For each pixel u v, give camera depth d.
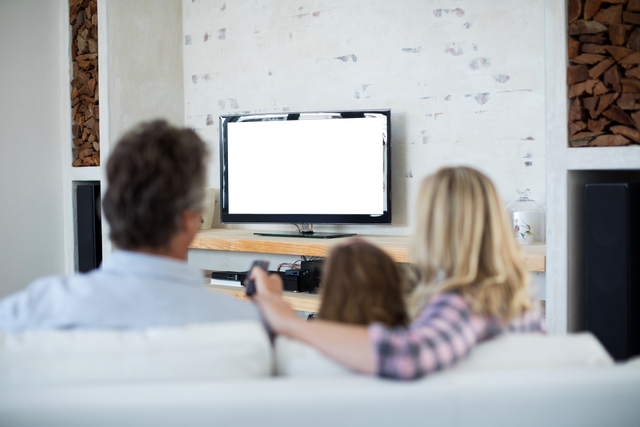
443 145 3.13
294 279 3.02
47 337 0.77
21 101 3.63
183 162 0.94
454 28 3.07
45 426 0.68
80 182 3.89
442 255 0.99
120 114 3.63
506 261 0.99
